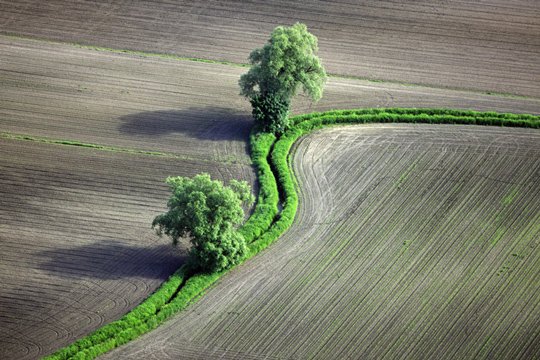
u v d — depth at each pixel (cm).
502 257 15512
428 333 13662
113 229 15488
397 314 14025
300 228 15950
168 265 14700
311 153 18250
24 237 15112
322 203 16712
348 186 17250
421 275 14962
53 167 17075
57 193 16350
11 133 18088
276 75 18300
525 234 16150
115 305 13688
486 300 14462
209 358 12875
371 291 14500
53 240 15100
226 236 14488
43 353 12644
